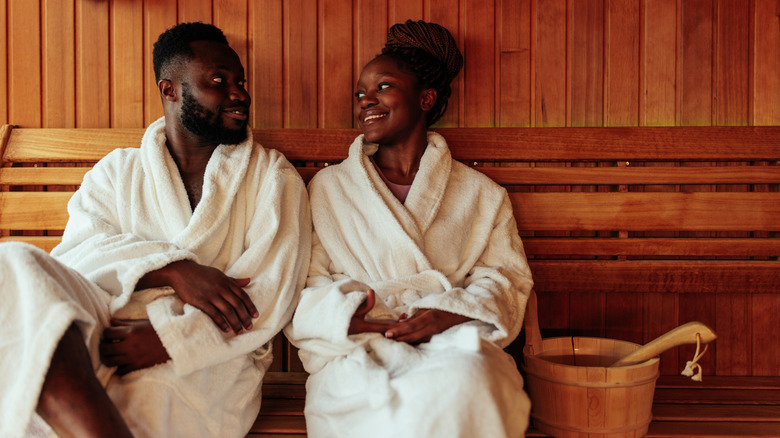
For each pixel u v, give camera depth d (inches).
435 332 48.1
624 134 64.5
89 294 43.7
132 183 53.9
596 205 64.1
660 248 63.9
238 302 47.2
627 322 66.2
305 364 50.9
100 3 65.7
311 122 66.2
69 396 35.9
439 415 39.8
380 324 47.9
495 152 64.7
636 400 48.0
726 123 65.9
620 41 65.9
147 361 43.4
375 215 56.4
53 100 66.2
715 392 60.2
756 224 63.9
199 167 57.2
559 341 58.1
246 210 55.2
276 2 65.7
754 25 65.7
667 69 65.9
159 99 66.1
